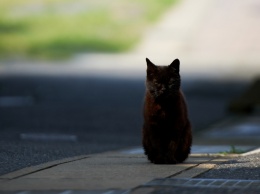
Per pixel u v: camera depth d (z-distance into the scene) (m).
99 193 7.23
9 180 8.12
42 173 8.62
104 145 14.67
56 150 12.20
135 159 10.38
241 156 11.07
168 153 9.70
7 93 29.03
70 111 23.17
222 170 8.98
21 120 20.48
